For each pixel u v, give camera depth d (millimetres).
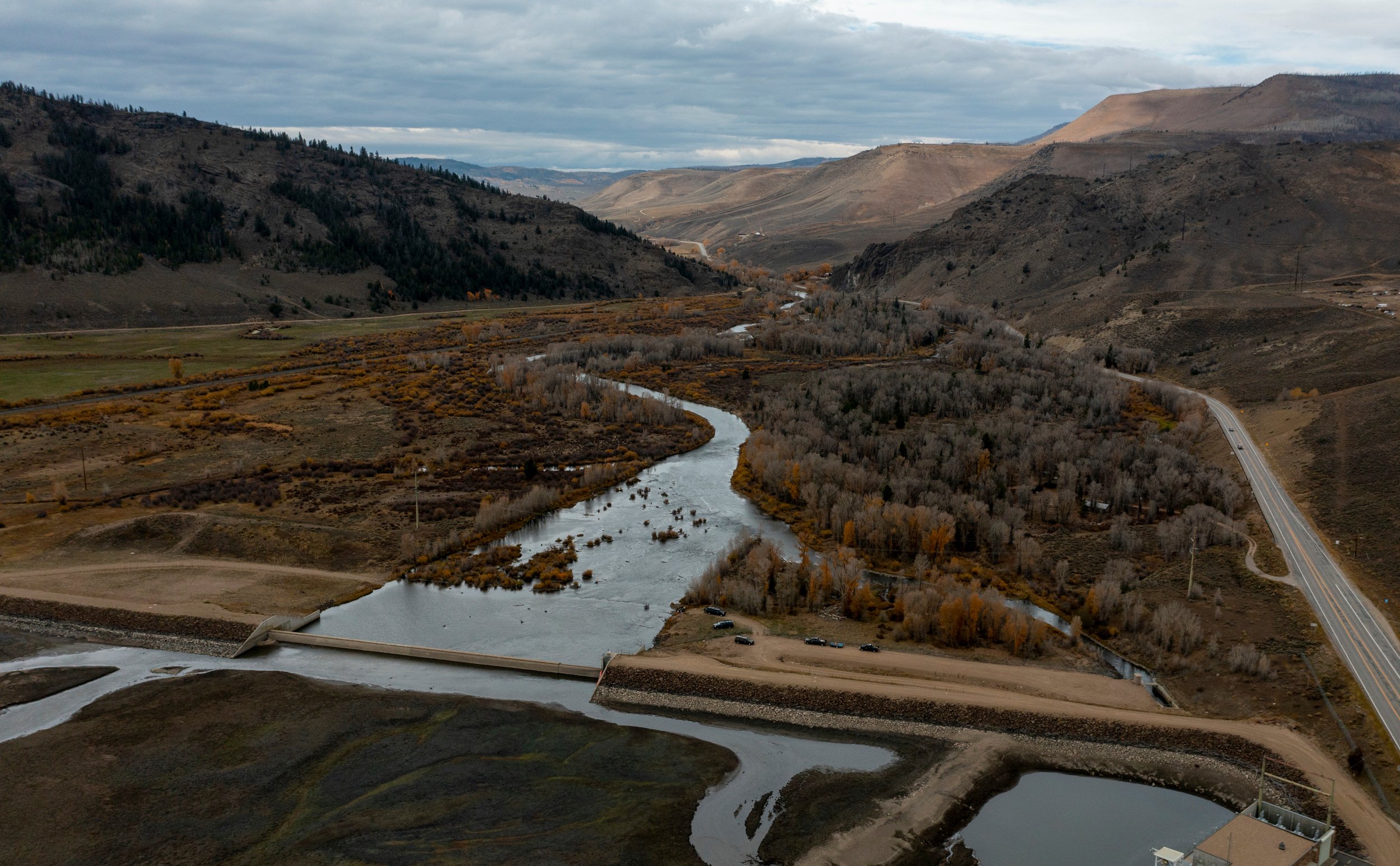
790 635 109625
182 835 75312
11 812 78125
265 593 122375
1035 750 87625
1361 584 112812
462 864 71688
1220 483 146625
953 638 107688
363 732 91375
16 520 142625
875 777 84312
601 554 139000
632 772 84812
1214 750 85062
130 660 106750
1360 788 78188
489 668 105312
